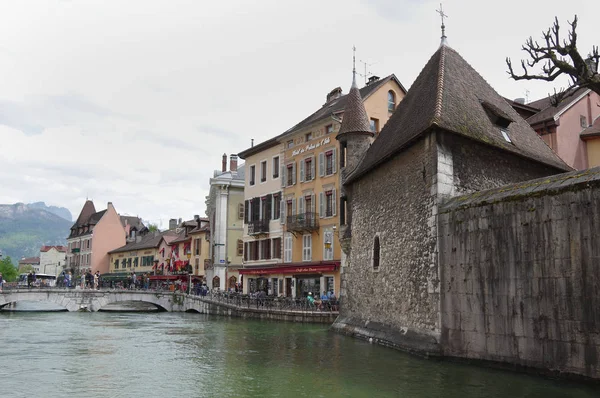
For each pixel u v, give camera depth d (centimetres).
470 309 1427
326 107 4016
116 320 3516
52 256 11912
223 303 3950
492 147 1703
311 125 3681
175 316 3978
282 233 3966
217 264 4897
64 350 1906
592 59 1584
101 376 1374
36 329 2788
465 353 1436
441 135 1623
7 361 1641
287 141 4009
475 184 1669
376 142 2312
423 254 1658
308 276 3650
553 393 1070
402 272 1809
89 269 8450
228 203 5025
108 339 2280
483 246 1398
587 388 1107
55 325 3059
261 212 4269
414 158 1764
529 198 1277
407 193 1805
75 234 9344
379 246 2045
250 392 1164
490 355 1355
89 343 2128
